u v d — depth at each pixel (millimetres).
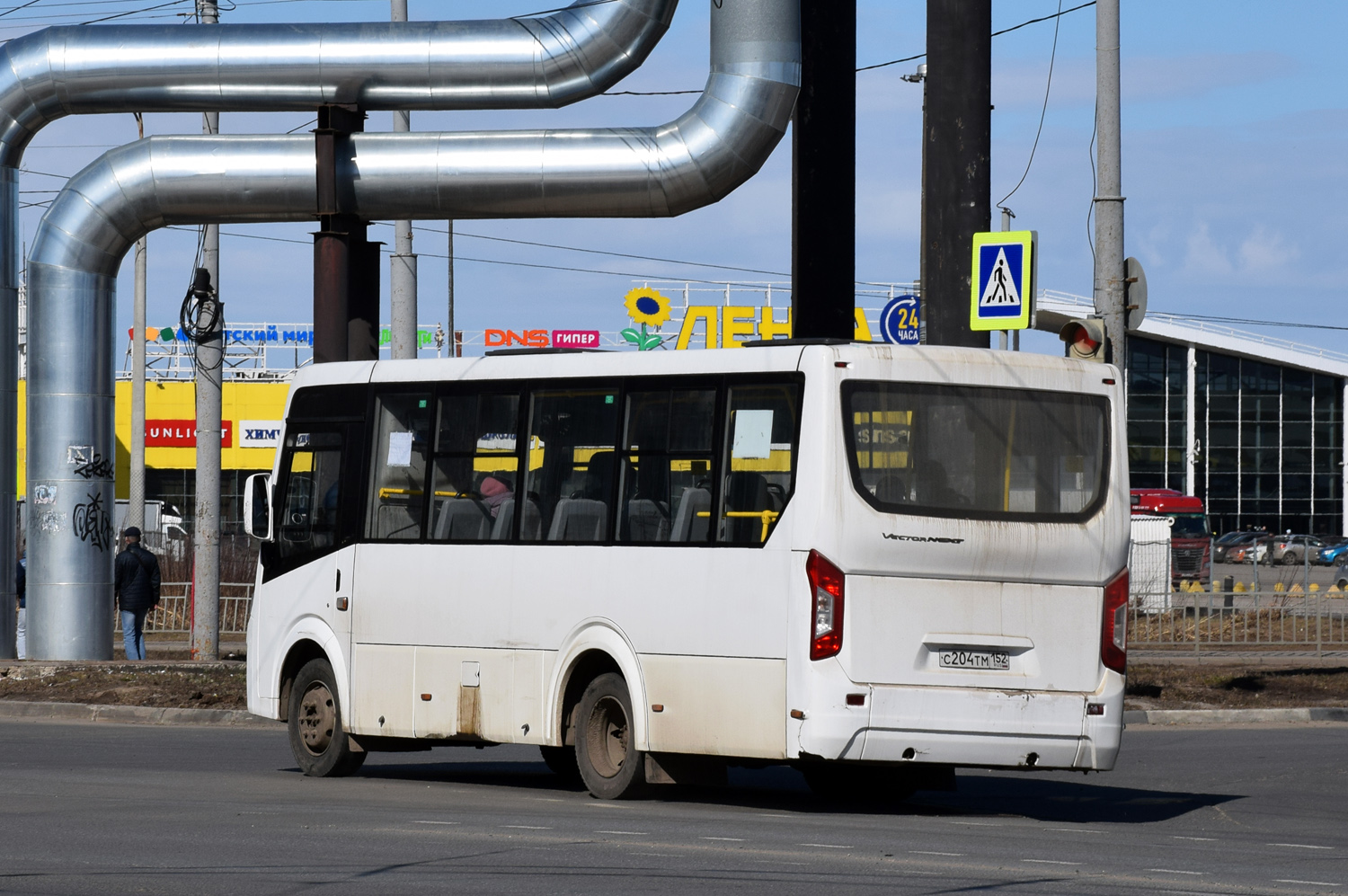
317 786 29266
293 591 32125
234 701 46844
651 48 48344
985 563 24672
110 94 49969
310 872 18562
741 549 25078
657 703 25922
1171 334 173375
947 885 17688
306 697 31703
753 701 24672
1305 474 176250
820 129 44875
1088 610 25297
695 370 26219
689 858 19703
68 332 51969
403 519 30219
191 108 50062
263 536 32844
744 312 122875
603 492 27156
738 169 46938
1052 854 20750
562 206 47938
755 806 26969
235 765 33906
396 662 29906
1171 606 67312
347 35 48469
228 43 48781
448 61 48000
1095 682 25250
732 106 46344
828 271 44250
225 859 19562
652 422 26656
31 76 49719
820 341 25031
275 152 48875
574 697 27594
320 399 32188
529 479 28297
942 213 33312
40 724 43750
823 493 24203
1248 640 65625
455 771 34250
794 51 46500
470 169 47594
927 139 33500
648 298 123562
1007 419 25297
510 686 28078
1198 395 175750
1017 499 25156
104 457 53062
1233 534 164250
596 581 26938
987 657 24703
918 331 60906
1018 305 32562
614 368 27359
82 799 26141
